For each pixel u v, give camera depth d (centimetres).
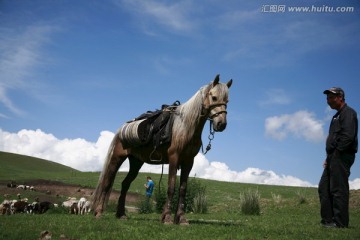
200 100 760
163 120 799
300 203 1822
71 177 4259
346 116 778
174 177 770
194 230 671
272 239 616
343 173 784
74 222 757
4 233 608
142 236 607
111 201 1923
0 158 6047
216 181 4228
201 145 796
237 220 1135
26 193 2148
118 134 905
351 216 1317
